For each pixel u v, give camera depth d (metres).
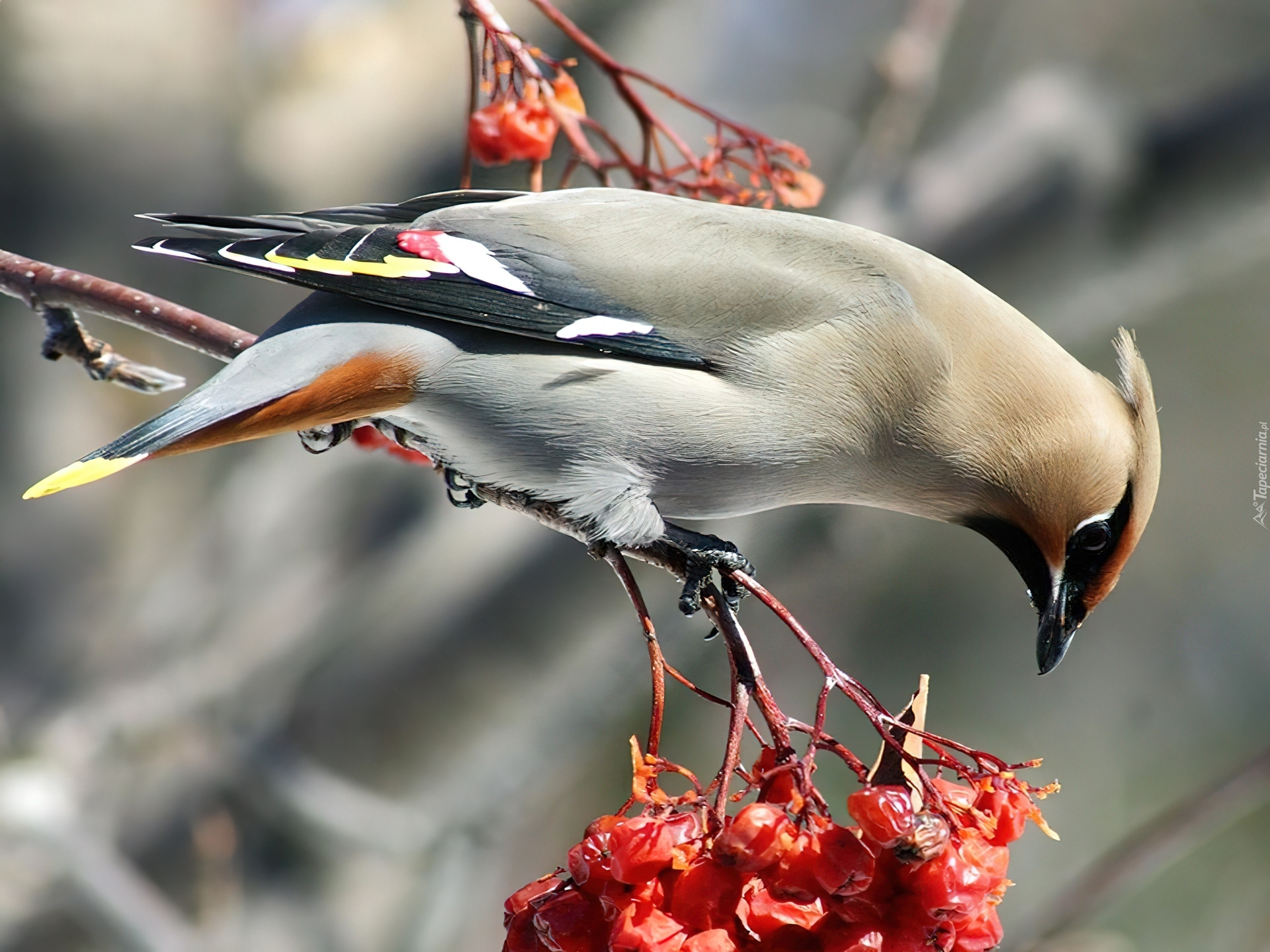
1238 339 16.00
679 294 7.20
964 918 5.54
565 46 14.36
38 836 11.41
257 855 12.03
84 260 12.72
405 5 14.70
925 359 7.38
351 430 7.61
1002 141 13.10
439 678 12.00
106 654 12.80
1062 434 7.57
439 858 11.95
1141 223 13.05
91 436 13.20
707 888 5.39
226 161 13.50
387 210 7.57
